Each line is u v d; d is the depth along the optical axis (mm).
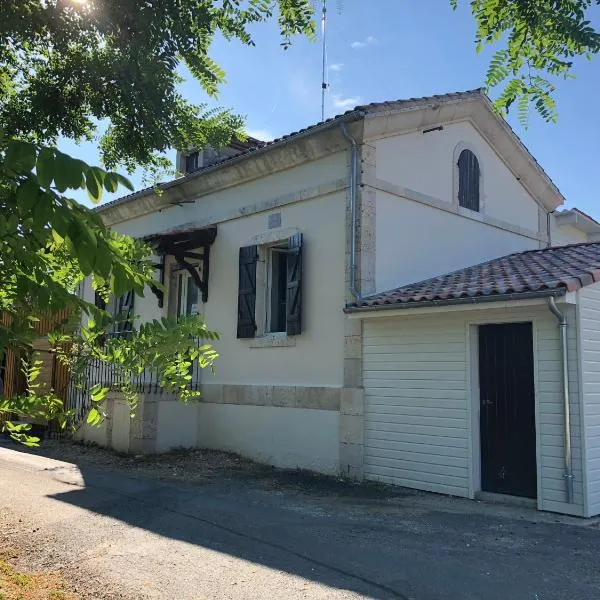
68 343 3609
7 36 5672
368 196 9844
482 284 8688
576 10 4191
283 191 11039
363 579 5000
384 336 9281
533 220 13852
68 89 6410
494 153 12812
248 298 11344
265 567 5266
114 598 4551
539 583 4969
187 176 12469
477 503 7895
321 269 10211
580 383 7320
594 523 6906
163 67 5949
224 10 5762
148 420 11367
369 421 9320
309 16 5656
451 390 8469
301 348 10398
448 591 4766
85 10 5484
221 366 11812
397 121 10273
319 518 7027
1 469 9883
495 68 4637
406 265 10375
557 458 7410
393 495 8336
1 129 2145
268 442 10680
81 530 6402
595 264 8305
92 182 2061
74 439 12930
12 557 5508
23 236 2391
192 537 6176
